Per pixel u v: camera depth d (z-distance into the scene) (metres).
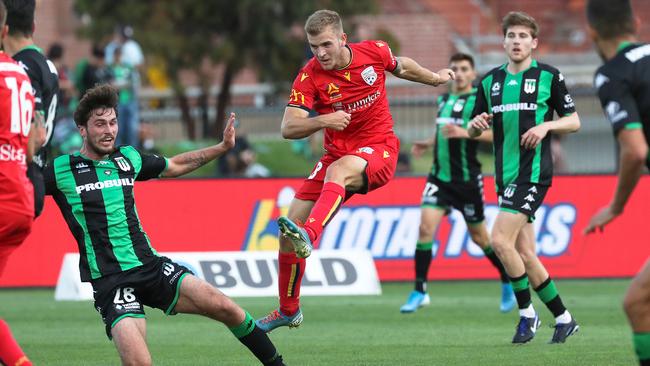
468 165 34.34
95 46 53.09
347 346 27.38
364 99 23.56
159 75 71.06
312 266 37.75
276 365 20.75
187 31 70.50
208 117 68.44
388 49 23.92
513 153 27.56
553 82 27.41
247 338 20.39
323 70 23.33
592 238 42.75
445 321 32.56
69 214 20.34
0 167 17.53
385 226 42.88
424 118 56.53
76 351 27.11
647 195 42.66
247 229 43.09
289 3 70.88
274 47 71.38
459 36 82.06
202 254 37.53
